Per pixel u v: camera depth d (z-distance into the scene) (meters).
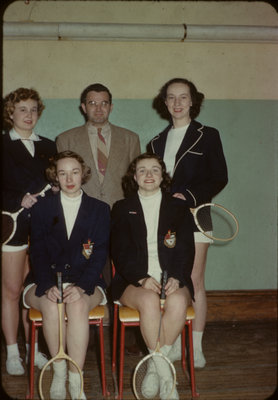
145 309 2.53
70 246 2.70
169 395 2.39
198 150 2.93
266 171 3.79
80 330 2.50
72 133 3.23
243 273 3.88
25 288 2.75
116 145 3.22
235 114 3.71
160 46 3.60
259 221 3.83
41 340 3.33
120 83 3.61
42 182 2.88
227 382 2.86
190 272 2.74
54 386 2.55
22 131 2.88
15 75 3.52
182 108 2.96
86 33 3.39
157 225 2.77
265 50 3.67
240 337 3.54
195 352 3.02
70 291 2.53
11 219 2.70
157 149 3.10
